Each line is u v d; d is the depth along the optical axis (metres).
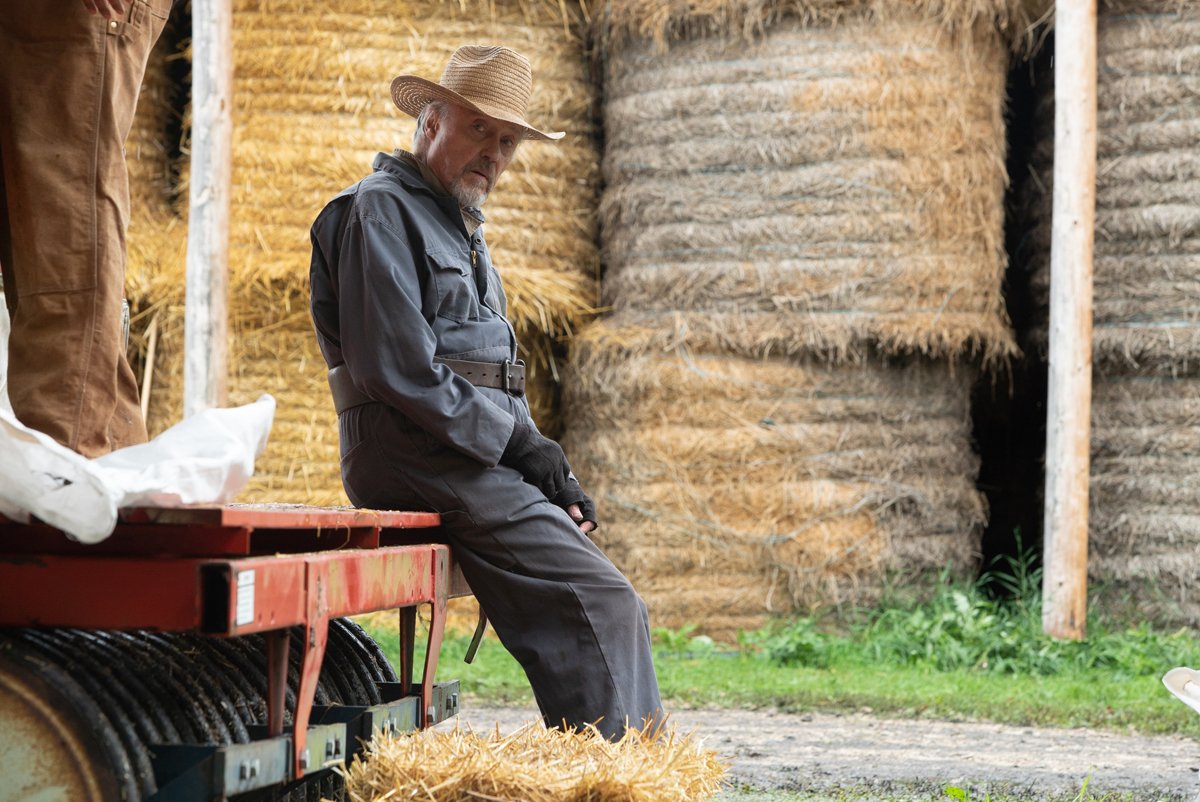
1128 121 15.30
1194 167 15.04
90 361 6.33
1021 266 16.59
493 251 15.04
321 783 5.74
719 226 14.97
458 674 12.61
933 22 14.71
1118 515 15.55
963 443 15.72
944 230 14.71
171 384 15.05
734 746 9.77
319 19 14.85
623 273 15.43
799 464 15.08
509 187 15.16
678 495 15.05
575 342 15.45
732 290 14.93
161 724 4.55
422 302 7.02
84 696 4.22
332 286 7.20
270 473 15.02
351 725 5.44
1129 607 15.49
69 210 6.34
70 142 6.38
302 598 4.62
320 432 15.04
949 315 14.70
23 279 6.36
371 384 6.77
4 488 4.08
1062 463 14.44
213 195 13.84
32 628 4.47
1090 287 14.46
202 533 4.38
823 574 15.02
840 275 14.70
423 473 6.91
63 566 4.23
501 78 7.32
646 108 15.25
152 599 4.19
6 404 6.84
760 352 15.03
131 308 14.98
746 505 15.05
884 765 9.13
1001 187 15.12
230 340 14.88
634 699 6.89
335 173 14.77
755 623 15.07
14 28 6.36
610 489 15.31
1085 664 13.75
